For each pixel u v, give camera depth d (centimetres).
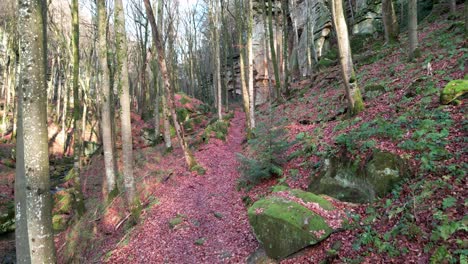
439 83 921
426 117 744
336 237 557
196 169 1419
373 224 545
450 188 502
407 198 542
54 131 2859
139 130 2697
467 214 434
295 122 1469
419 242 447
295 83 2830
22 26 482
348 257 497
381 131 744
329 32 3047
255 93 3400
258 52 3466
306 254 561
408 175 591
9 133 2678
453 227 426
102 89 1231
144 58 2395
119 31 1075
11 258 1080
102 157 2189
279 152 1014
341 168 736
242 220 852
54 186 1834
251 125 1777
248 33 1739
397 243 467
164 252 774
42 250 480
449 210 461
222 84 4250
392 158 633
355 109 1070
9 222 1324
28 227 481
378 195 614
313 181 808
